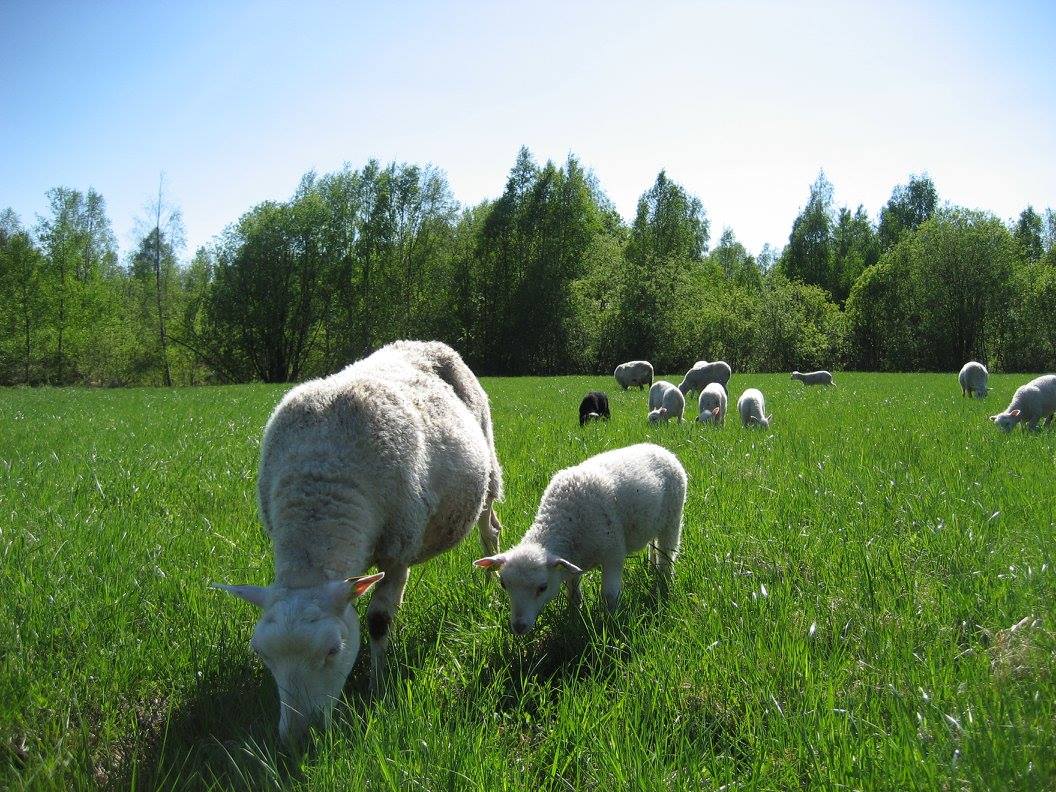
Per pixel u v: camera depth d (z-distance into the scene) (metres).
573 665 4.62
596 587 6.02
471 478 5.44
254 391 31.23
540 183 68.00
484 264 69.50
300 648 3.65
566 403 21.94
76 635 4.57
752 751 3.42
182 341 65.44
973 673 3.84
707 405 16.12
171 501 7.93
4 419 17.02
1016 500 7.13
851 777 3.08
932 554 5.73
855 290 72.94
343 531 4.27
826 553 5.80
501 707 4.08
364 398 4.81
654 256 66.81
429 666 4.38
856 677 4.04
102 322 62.53
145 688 4.22
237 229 64.31
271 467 4.77
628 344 62.34
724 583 5.30
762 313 65.50
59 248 61.47
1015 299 64.56
